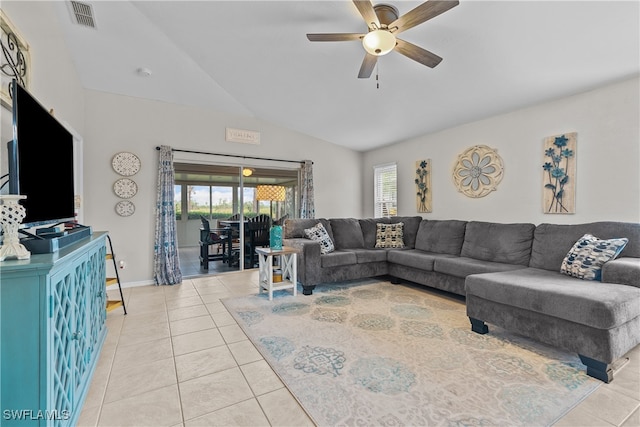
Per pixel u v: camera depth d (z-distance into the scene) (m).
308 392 1.76
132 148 4.22
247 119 5.10
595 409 1.59
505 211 3.91
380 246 4.72
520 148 3.74
